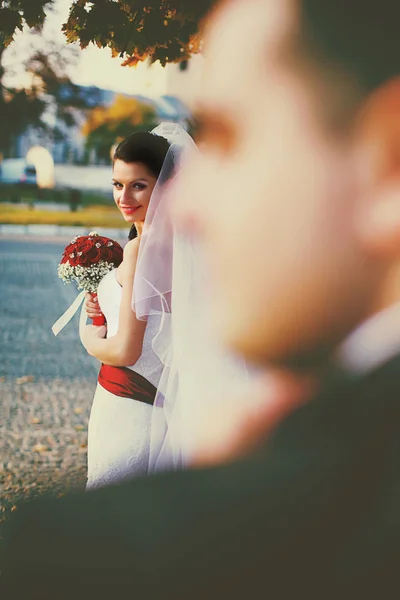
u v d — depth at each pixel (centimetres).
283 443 27
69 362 721
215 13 30
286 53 28
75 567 26
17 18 359
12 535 28
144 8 320
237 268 29
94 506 27
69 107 1989
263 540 25
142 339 231
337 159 28
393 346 27
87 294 263
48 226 2031
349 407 27
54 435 506
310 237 28
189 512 26
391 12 26
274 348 28
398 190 28
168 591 26
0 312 942
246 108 29
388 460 26
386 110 27
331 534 25
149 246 226
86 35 350
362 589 25
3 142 2117
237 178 29
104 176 2258
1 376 659
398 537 25
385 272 28
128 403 230
